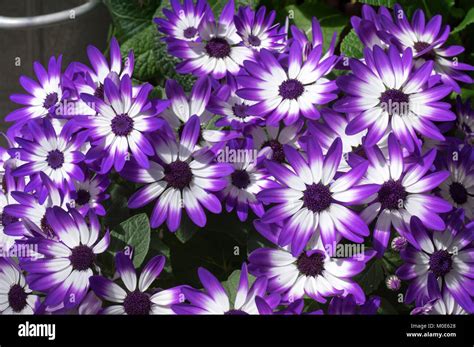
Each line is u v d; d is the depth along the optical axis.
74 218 0.50
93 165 0.53
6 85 0.78
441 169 0.54
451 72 0.57
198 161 0.52
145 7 0.78
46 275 0.49
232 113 0.55
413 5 0.70
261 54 0.55
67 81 0.55
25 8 0.78
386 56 0.52
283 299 0.50
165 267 0.55
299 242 0.49
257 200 0.53
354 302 0.49
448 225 0.51
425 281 0.51
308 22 0.73
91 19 0.79
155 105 0.52
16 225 0.53
